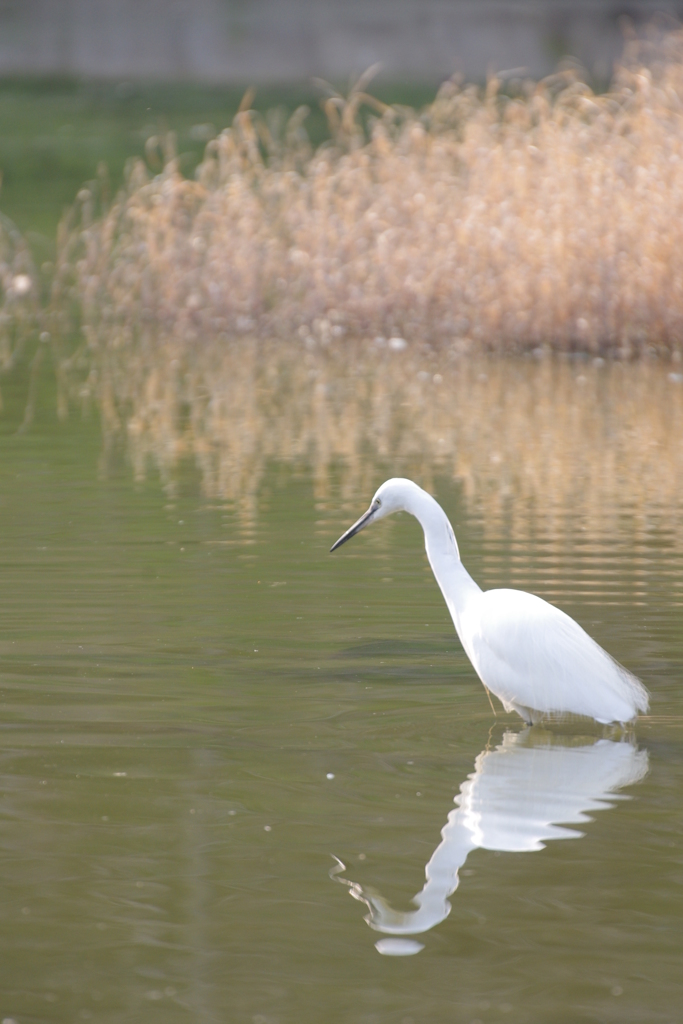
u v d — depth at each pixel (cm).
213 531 1310
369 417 1989
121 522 1345
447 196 2600
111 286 2891
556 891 599
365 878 610
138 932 566
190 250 2788
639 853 634
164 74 5128
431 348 2650
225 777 725
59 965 544
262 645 956
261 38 5841
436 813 679
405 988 526
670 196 2381
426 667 916
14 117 4431
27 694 848
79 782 716
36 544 1249
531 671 795
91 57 5466
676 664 905
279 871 616
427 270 2598
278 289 2794
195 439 1819
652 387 2241
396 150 2634
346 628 1003
